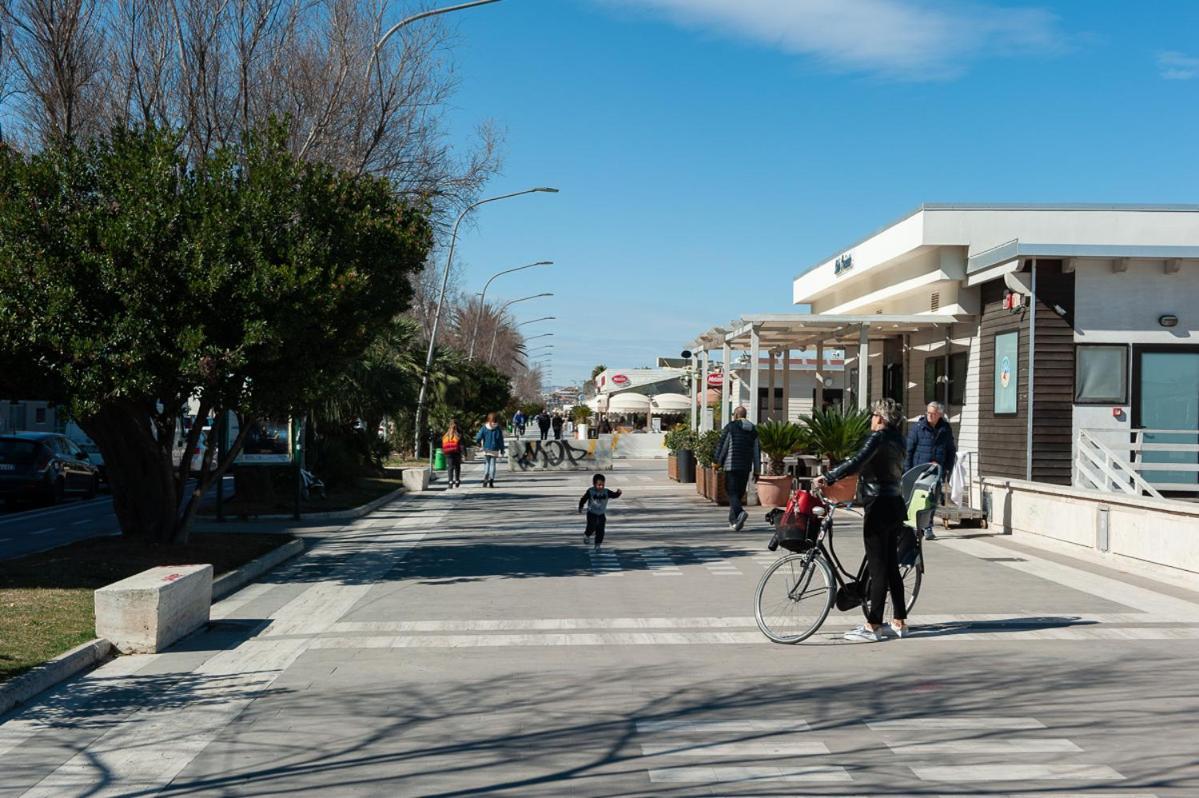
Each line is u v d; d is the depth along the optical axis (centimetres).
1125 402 1958
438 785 555
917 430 1555
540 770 576
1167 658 830
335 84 1933
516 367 11544
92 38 1758
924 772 564
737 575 1302
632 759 592
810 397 4338
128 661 859
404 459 4400
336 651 888
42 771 590
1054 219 2228
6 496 2523
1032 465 1958
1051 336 1958
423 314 5481
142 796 549
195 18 1800
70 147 1280
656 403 6159
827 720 665
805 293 3356
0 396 1333
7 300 1162
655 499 2572
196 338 1188
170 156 1278
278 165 1312
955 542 1603
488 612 1059
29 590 1098
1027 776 555
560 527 1919
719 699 718
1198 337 1958
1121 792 531
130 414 1380
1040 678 766
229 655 880
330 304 1241
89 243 1195
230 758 607
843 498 2112
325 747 624
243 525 1950
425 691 750
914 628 961
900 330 2564
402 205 1455
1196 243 2230
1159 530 1263
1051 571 1307
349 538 1784
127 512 1473
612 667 817
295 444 2038
